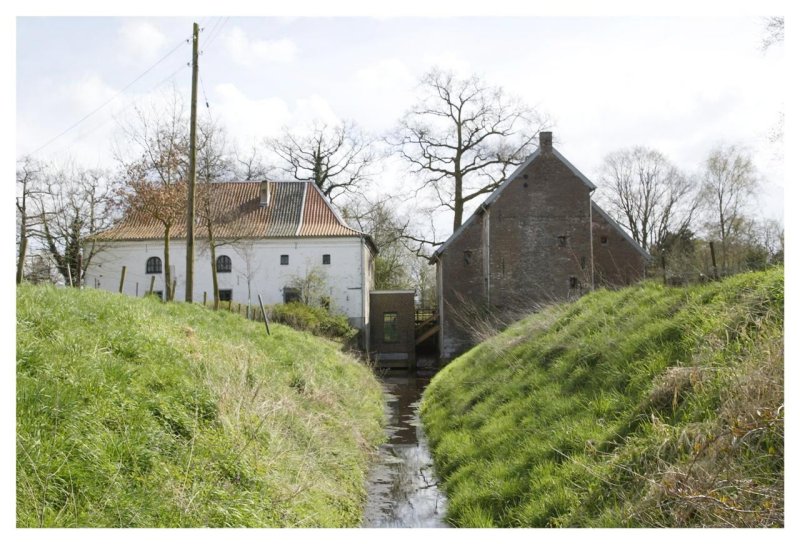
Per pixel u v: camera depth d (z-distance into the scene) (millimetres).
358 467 11305
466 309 35531
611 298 13312
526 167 33594
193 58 20078
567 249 33156
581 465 7285
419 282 57500
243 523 6402
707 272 11484
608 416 8430
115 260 40594
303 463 8797
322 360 17812
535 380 11406
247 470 7363
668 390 7684
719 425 6344
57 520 5227
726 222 47562
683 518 5629
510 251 33188
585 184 33438
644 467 6617
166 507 6020
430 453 13102
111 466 5988
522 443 9250
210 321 14750
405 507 9633
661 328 9617
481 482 8961
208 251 40312
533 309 29078
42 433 5871
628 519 5961
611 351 10078
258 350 14055
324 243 40438
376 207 53688
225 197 44188
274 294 40188
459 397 14875
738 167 46844
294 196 44125
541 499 7383
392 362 39406
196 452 7230
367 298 41906
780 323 7633
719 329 8414
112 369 7684
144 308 11922
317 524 7387
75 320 8734
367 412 15945
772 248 13906
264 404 9742
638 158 52688
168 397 7930
